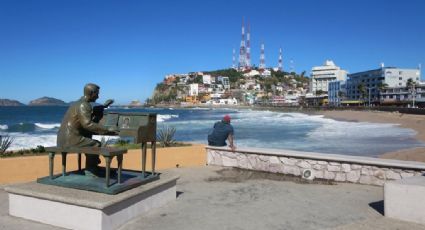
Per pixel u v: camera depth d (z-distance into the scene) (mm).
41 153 8391
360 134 35781
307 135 35500
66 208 5055
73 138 5727
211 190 7359
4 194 6688
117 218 5094
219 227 5145
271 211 5918
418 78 119000
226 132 10031
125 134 5793
